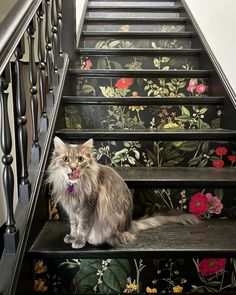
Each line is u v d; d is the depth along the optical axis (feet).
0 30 3.16
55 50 5.63
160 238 4.01
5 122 3.27
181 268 3.84
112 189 3.87
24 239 3.50
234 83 6.10
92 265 3.79
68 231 4.18
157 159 5.25
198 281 3.87
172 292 3.88
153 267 3.82
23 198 3.88
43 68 4.71
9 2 7.18
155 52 7.37
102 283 3.83
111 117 5.81
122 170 5.02
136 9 9.61
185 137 5.16
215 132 5.16
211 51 6.88
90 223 3.75
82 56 7.25
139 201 4.60
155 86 6.60
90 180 3.67
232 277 3.86
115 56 7.34
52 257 3.69
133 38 8.21
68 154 3.64
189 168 5.18
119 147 5.20
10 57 3.15
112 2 10.21
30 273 3.64
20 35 3.42
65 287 3.83
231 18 6.34
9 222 3.37
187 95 6.72
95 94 6.56
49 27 5.24
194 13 8.25
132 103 5.77
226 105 5.79
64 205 3.79
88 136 5.08
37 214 3.99
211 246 3.80
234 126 5.48
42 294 3.80
